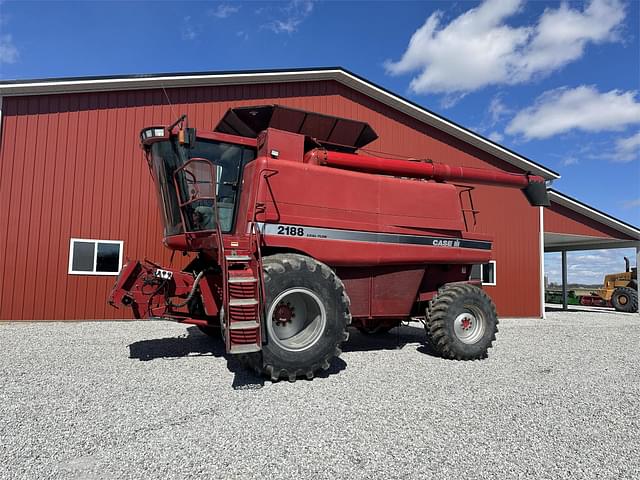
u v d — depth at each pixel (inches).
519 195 572.7
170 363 222.4
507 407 165.2
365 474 110.0
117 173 384.5
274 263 201.0
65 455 117.6
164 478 106.0
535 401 173.9
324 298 205.6
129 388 178.1
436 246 273.3
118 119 387.5
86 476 106.5
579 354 284.2
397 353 270.5
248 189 226.7
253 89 442.3
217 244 206.7
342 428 139.6
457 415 154.7
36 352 242.2
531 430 142.6
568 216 637.9
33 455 117.2
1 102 354.3
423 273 273.7
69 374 198.1
